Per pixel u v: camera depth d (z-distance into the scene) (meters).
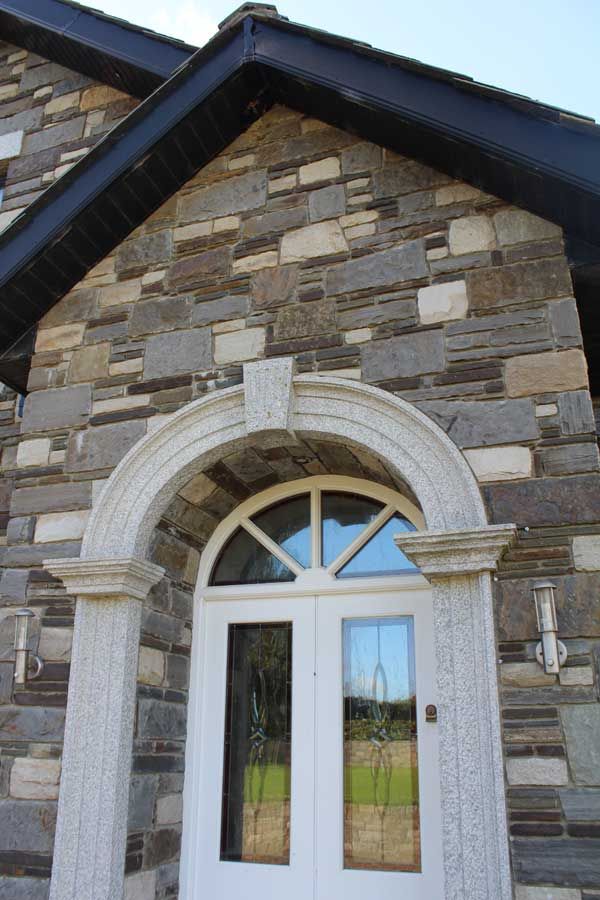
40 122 5.50
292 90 3.85
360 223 3.68
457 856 2.69
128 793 3.22
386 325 3.46
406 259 3.53
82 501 3.67
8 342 4.18
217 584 4.03
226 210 3.98
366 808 3.42
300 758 3.55
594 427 3.03
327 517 3.97
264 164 3.99
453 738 2.80
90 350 3.96
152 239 4.07
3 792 3.28
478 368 3.25
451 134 3.29
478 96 3.28
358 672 3.63
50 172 5.30
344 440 3.39
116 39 4.79
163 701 3.58
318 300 3.62
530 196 3.34
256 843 3.53
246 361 3.64
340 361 3.48
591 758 2.66
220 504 3.97
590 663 2.76
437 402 3.26
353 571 3.81
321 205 3.79
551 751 2.70
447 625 2.94
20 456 3.86
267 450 3.61
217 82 3.71
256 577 3.99
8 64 5.81
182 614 3.85
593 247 3.30
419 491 3.15
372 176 3.75
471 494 3.05
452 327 3.35
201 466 3.59
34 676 3.41
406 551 3.01
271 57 3.67
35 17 5.13
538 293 3.28
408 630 3.62
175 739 3.65
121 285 4.04
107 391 3.84
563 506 2.96
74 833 3.11
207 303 3.82
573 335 3.18
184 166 4.02
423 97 3.37
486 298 3.34
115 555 3.38
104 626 3.38
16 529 3.72
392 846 3.33
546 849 2.62
